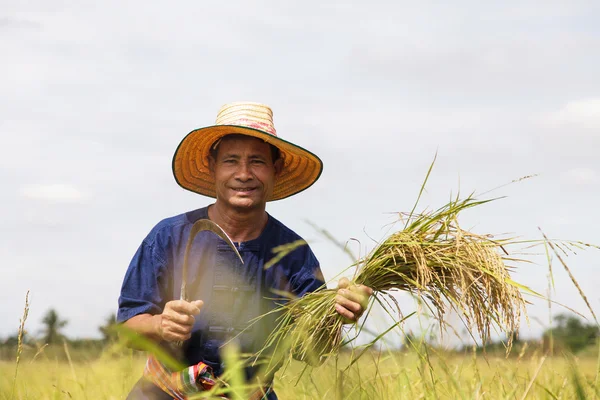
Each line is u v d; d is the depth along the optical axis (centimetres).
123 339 343
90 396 588
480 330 423
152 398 472
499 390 446
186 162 527
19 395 558
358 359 444
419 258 432
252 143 488
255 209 486
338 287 445
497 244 429
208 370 468
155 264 482
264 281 484
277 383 518
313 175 535
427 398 438
